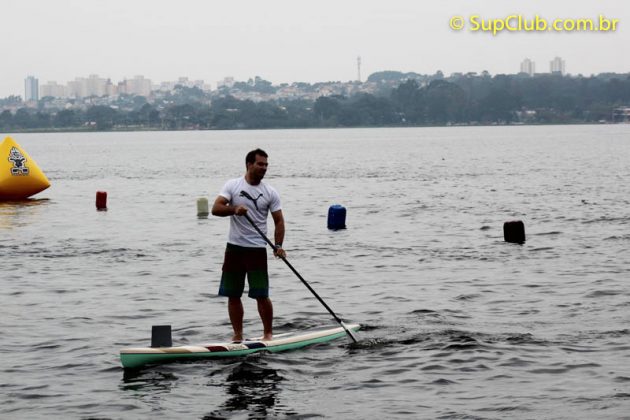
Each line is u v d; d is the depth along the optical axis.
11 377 10.77
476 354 11.50
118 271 18.95
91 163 81.06
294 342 12.11
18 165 38.31
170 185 49.62
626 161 70.88
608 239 23.25
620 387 10.00
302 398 9.94
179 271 18.92
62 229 27.38
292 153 100.19
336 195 40.72
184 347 11.48
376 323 13.49
